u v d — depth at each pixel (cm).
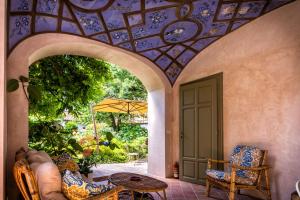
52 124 538
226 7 420
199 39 534
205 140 554
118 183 360
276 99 421
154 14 430
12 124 392
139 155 1126
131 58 582
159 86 664
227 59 518
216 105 531
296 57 395
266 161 430
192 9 420
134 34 497
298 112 387
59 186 227
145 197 431
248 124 467
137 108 857
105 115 1248
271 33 435
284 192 400
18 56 408
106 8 406
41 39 432
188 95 607
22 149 362
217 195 468
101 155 971
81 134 1034
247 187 388
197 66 596
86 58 630
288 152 398
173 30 490
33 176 211
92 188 230
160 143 660
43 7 384
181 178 607
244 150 430
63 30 448
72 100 612
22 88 402
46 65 571
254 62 462
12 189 350
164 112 648
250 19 465
